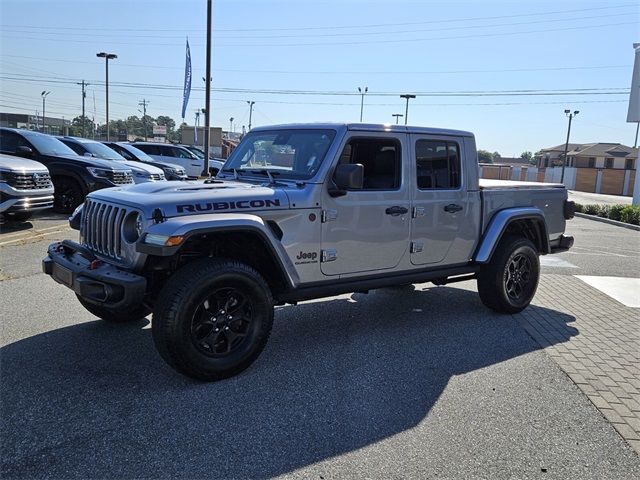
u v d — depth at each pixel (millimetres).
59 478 2812
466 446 3281
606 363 4734
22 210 9609
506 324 5816
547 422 3623
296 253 4430
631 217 18344
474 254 5832
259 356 4617
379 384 4129
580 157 82312
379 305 6426
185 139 48625
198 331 3959
